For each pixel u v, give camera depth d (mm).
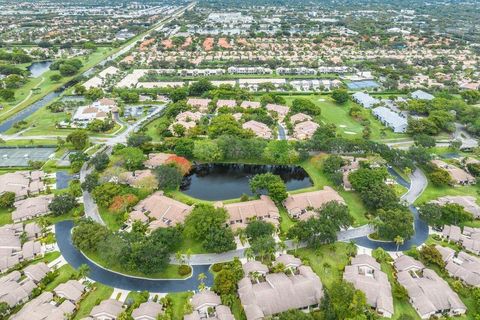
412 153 179375
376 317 99312
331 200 143125
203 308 101000
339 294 100688
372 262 116500
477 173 169625
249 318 97812
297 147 188250
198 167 186875
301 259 120250
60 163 181125
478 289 105000
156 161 177000
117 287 110375
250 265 114500
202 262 120500
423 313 101188
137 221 133125
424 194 158875
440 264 116812
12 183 158125
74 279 111750
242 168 187125
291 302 102625
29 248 122625
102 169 173875
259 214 140625
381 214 134250
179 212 139875
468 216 136250
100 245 116375
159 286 111062
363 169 161000
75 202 146375
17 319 96438
